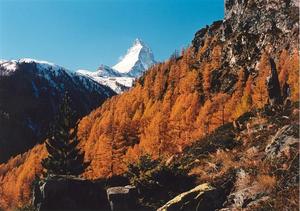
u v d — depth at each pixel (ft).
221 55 464.24
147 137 249.96
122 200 67.46
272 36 411.13
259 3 466.70
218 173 62.85
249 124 78.59
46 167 138.21
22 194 274.98
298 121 61.16
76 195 67.56
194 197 57.06
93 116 558.56
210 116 276.00
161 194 68.59
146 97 502.79
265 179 51.01
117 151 217.77
